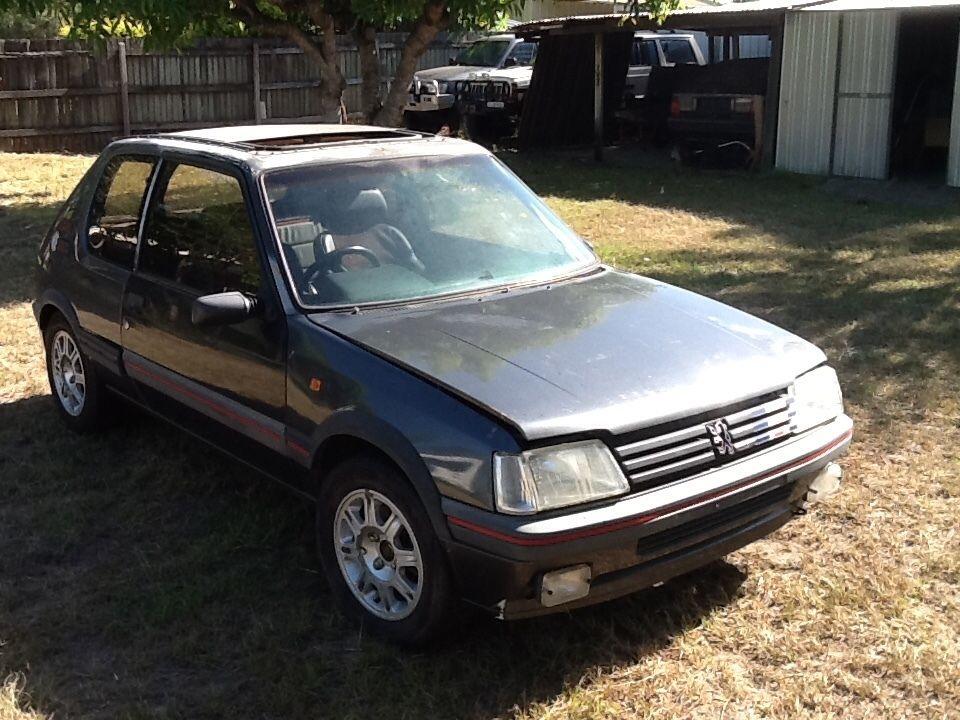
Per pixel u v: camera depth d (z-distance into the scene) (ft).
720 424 11.73
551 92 60.59
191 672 12.00
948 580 13.76
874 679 11.71
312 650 12.30
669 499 11.09
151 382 16.01
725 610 13.07
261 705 11.34
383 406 11.70
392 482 11.66
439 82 61.77
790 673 11.82
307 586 13.71
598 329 12.96
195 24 36.24
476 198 15.76
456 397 11.32
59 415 19.47
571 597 10.88
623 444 11.09
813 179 49.26
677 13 52.21
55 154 58.18
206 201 15.25
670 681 11.62
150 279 15.90
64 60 58.49
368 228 14.56
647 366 12.06
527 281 14.73
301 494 13.61
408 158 15.71
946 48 51.72
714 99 53.01
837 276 29.89
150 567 14.08
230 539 14.78
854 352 22.86
